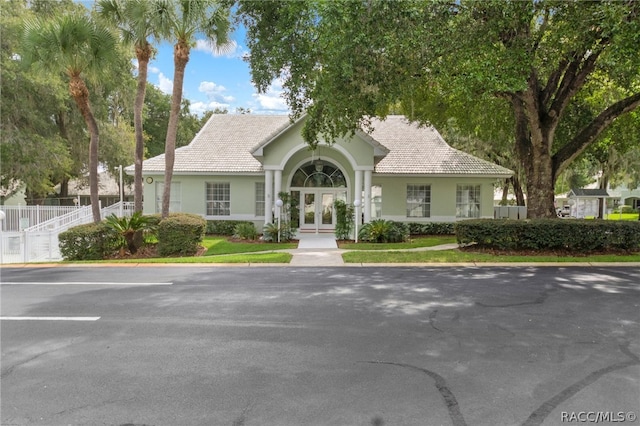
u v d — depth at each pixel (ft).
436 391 13.23
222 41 49.78
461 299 25.50
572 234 44.62
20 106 80.89
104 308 23.56
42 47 44.65
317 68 40.65
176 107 51.26
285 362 15.61
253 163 73.56
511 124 65.82
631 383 13.78
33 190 90.94
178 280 32.24
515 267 38.19
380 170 69.77
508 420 11.55
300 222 71.15
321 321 20.93
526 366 15.17
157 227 49.47
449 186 72.90
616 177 124.57
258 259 42.45
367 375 14.43
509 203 148.66
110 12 48.24
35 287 29.53
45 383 13.91
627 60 33.01
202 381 14.01
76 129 95.61
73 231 45.65
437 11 34.83
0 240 44.19
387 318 21.39
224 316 21.88
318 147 62.85
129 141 101.76
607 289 28.30
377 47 34.09
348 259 42.06
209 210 74.59
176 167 71.97
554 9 35.19
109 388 13.52
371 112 42.14
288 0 36.47
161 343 17.75
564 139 63.05
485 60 35.12
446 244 55.98
